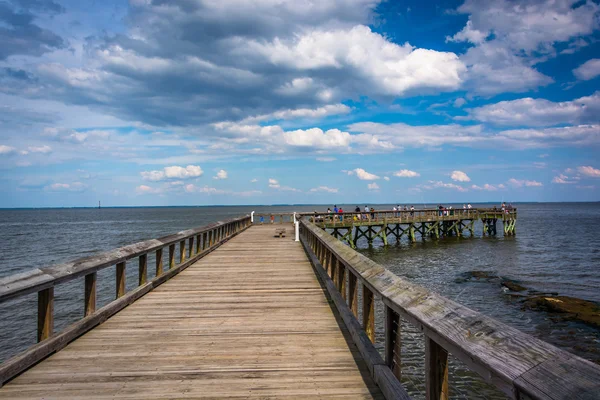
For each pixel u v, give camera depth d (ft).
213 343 14.35
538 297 47.78
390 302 9.33
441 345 6.58
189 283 25.18
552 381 3.96
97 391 10.52
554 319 40.63
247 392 10.50
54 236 147.33
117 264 19.48
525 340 4.85
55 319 43.01
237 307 19.48
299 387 10.77
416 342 30.53
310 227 34.30
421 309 7.61
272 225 84.23
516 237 137.08
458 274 68.39
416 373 25.54
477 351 5.16
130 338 14.87
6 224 245.65
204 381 11.19
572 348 33.14
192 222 253.24
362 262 13.71
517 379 4.25
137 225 223.10
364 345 12.58
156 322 16.94
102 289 55.52
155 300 20.85
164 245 25.30
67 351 13.46
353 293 15.78
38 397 10.14
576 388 3.71
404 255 96.12
